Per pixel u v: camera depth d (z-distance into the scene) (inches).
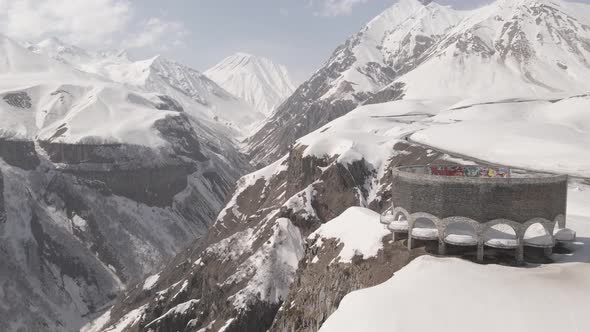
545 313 1230.9
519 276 1454.2
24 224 6314.0
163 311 3961.6
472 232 1702.8
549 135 5374.0
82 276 6245.1
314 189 4392.2
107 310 5797.2
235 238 4259.4
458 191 1606.8
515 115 7362.2
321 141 5024.6
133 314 4478.3
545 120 7032.5
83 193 7613.2
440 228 1641.2
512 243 1577.3
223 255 4052.7
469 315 1252.5
